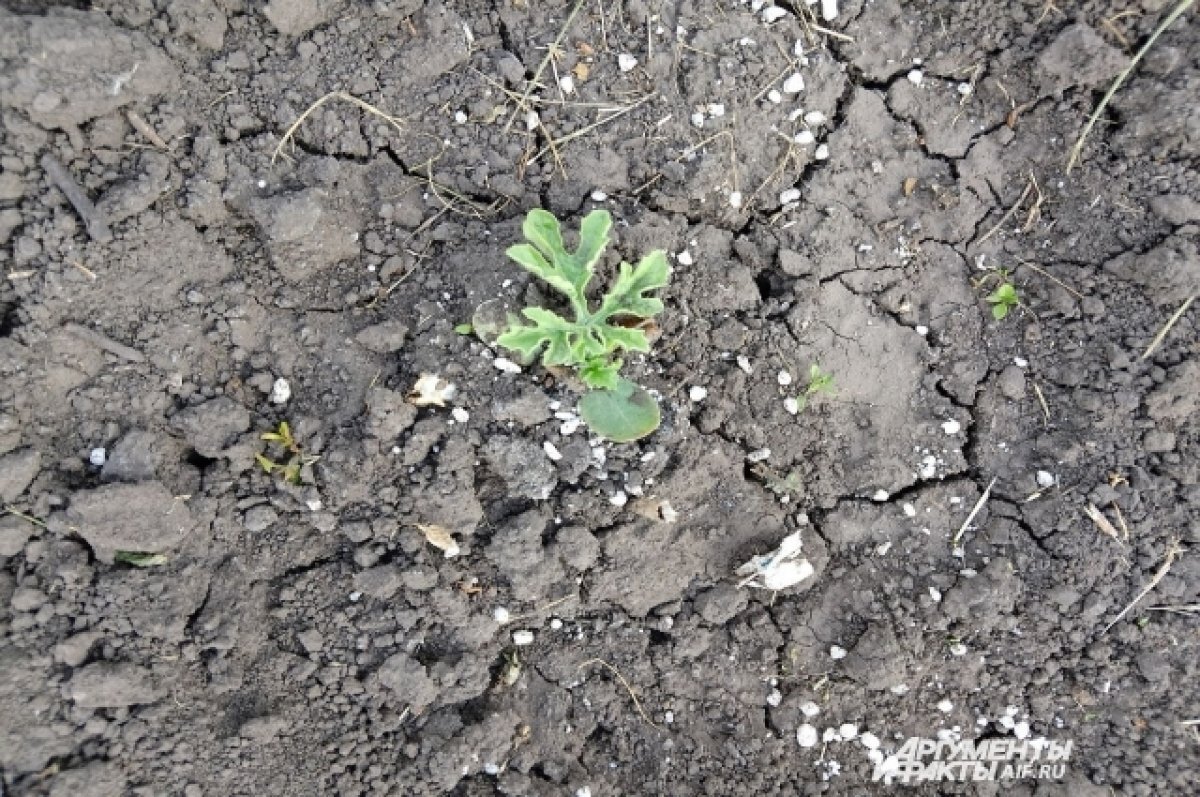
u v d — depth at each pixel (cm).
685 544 52
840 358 53
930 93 54
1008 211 54
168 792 48
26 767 47
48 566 48
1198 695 54
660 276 49
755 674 53
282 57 50
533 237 48
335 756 50
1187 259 52
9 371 47
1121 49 53
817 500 53
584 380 49
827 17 53
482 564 51
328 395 50
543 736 52
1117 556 53
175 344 49
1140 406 53
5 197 47
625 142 52
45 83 46
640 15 52
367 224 51
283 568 50
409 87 51
